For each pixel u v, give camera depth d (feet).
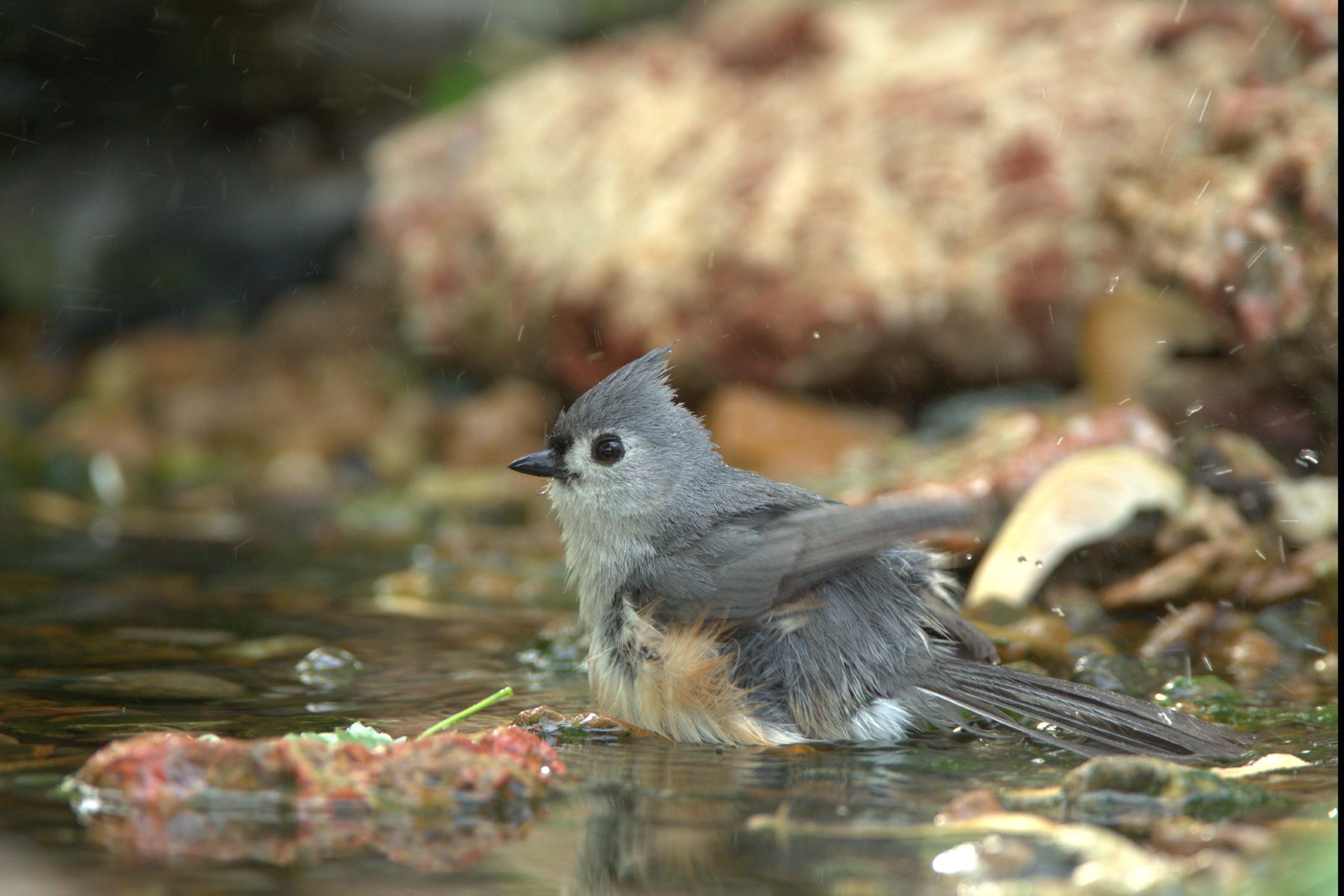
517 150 55.21
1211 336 36.99
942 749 21.17
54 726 21.42
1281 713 23.03
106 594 33.68
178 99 62.85
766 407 46.03
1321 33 36.27
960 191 44.65
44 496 48.19
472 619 31.45
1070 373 43.68
